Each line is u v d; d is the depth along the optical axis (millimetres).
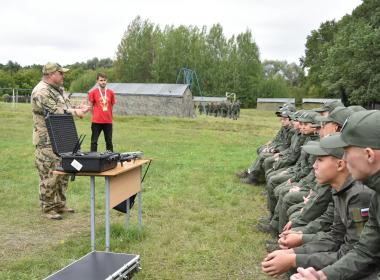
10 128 21609
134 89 35844
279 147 8734
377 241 2568
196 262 4996
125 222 6238
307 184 5250
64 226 6332
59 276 3609
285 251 3207
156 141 18297
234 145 17781
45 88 6238
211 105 45719
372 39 38781
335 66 43031
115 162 5062
